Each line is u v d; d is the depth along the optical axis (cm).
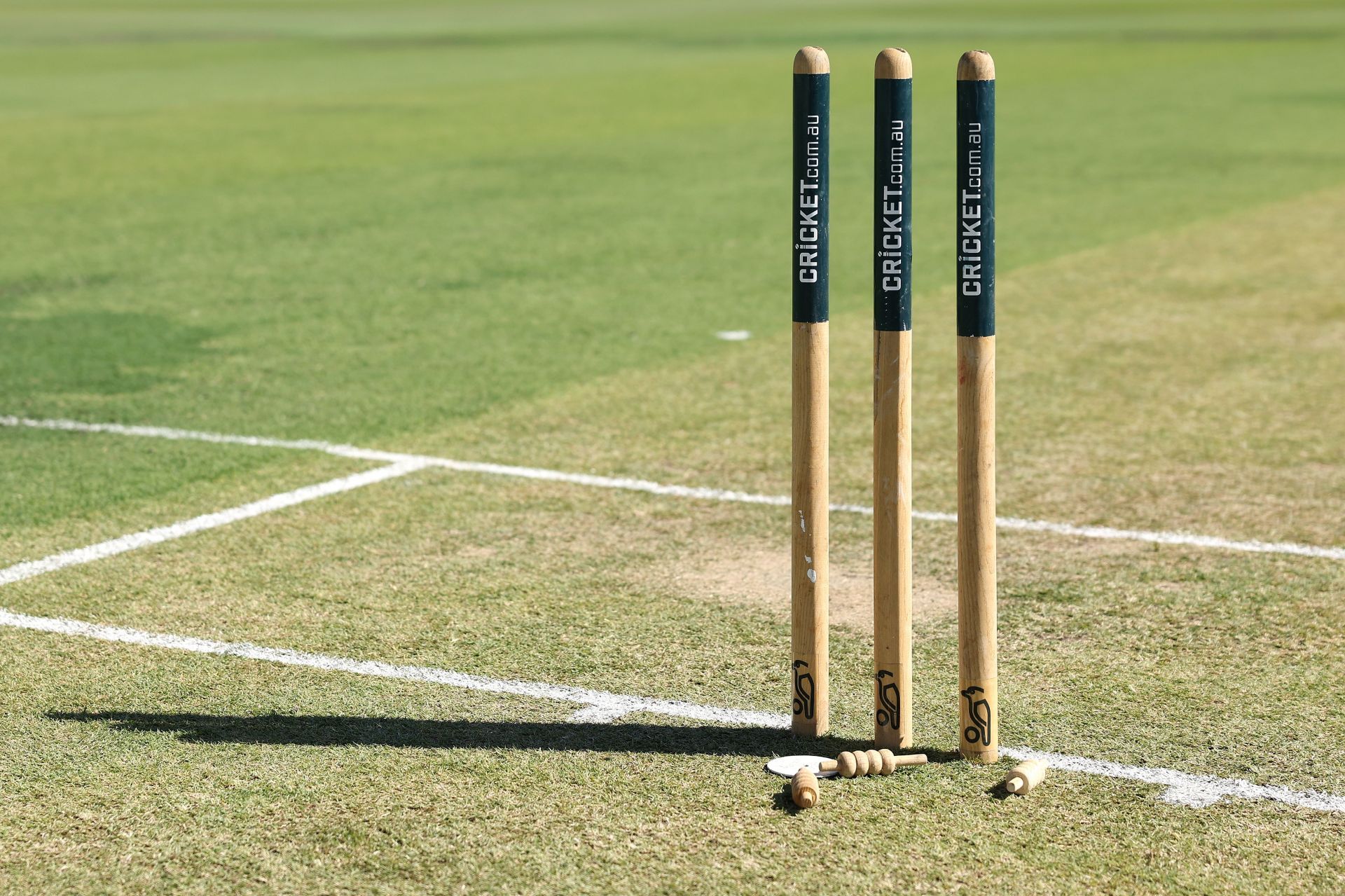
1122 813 562
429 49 6094
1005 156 2783
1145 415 1164
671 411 1173
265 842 543
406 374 1290
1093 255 1862
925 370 1302
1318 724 641
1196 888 514
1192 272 1755
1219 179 2481
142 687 682
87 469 1026
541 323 1493
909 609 589
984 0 11512
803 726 621
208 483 993
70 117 3531
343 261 1823
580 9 10288
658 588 807
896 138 545
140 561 848
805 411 588
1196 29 7169
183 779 591
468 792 578
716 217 2134
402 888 514
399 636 740
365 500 959
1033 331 1465
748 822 554
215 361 1338
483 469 1025
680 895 507
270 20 8681
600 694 671
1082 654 718
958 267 552
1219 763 604
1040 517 925
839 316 1538
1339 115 3391
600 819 557
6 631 747
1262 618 763
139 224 2095
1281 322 1494
